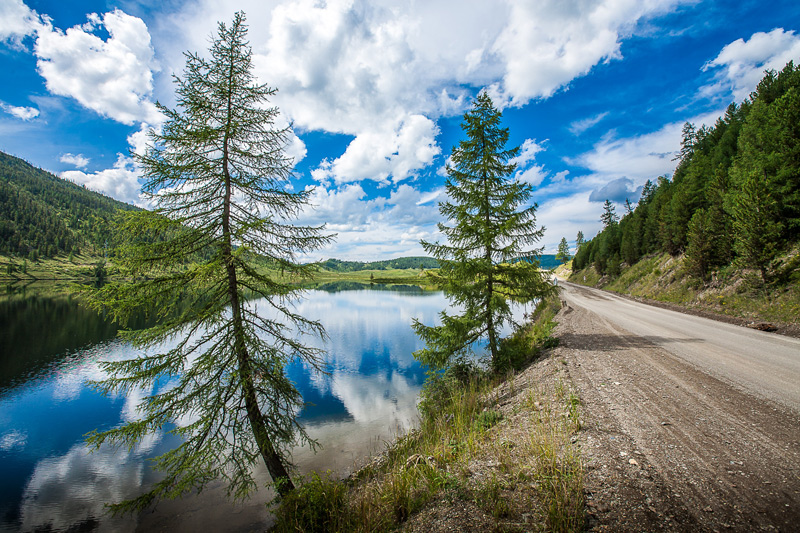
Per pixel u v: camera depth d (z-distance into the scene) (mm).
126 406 16031
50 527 7828
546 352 11891
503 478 4219
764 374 7453
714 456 4184
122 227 5727
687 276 25656
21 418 14688
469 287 11008
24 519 8086
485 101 11375
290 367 20578
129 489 9422
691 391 6555
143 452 11547
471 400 9289
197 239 6559
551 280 11500
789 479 3604
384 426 12070
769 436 4625
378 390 16312
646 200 60500
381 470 7406
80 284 5355
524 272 10695
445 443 6277
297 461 9906
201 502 8320
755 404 5777
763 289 16438
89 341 28875
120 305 5617
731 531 2896
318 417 13172
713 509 3193
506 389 9289
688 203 31219
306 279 7516
